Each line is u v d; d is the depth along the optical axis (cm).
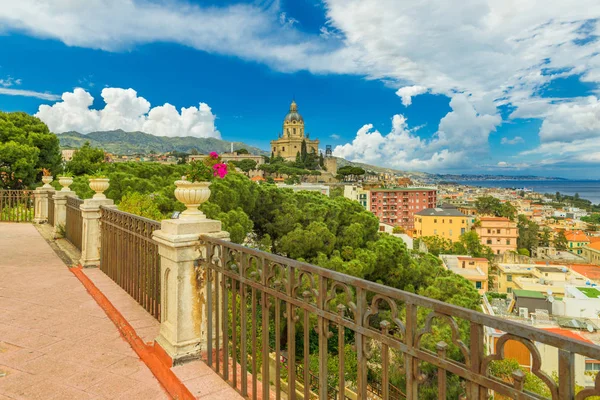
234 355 270
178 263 301
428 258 2062
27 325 398
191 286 308
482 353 131
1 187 2422
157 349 322
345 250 1725
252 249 247
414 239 7094
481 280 4684
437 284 1644
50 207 1152
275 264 232
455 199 17288
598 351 101
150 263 411
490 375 129
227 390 269
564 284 4341
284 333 1272
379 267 1722
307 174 12938
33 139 2805
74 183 1501
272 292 231
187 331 307
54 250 764
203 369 297
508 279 5072
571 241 8719
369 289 169
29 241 872
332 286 190
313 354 1207
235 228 1359
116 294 477
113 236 543
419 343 151
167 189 1330
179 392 271
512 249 8012
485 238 8100
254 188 1811
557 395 111
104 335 377
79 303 467
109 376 301
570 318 2955
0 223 1184
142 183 1404
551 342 113
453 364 139
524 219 9394
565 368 110
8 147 2447
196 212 318
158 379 297
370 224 1942
